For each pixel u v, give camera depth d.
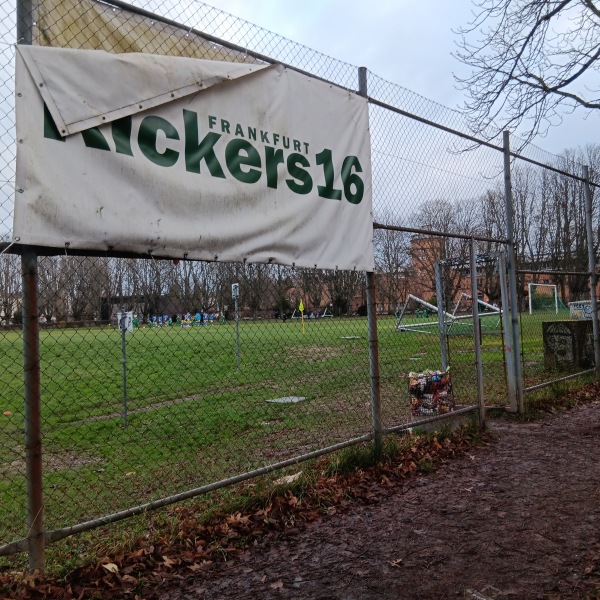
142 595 2.88
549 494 4.23
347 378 10.87
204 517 3.76
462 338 13.50
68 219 3.02
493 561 3.17
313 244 4.55
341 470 4.66
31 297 2.96
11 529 3.89
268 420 7.46
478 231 8.24
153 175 3.45
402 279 15.38
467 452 5.48
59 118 3.00
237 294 11.88
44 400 9.46
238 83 4.06
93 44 3.28
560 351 10.48
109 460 5.80
